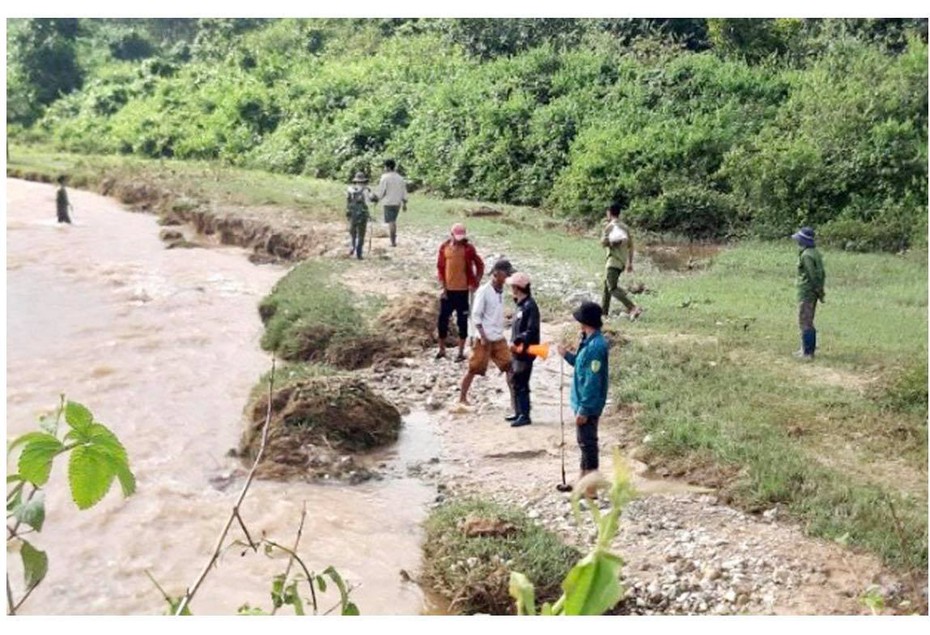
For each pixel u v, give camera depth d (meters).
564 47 27.66
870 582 7.35
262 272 18.27
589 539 8.16
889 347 12.59
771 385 11.12
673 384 11.16
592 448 8.56
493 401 11.30
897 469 9.22
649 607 7.29
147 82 34.78
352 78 29.70
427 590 7.61
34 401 11.43
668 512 8.55
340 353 12.70
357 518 8.74
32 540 8.23
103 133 33.22
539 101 25.44
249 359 13.17
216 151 30.31
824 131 21.22
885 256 18.42
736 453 9.34
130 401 11.57
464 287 12.34
